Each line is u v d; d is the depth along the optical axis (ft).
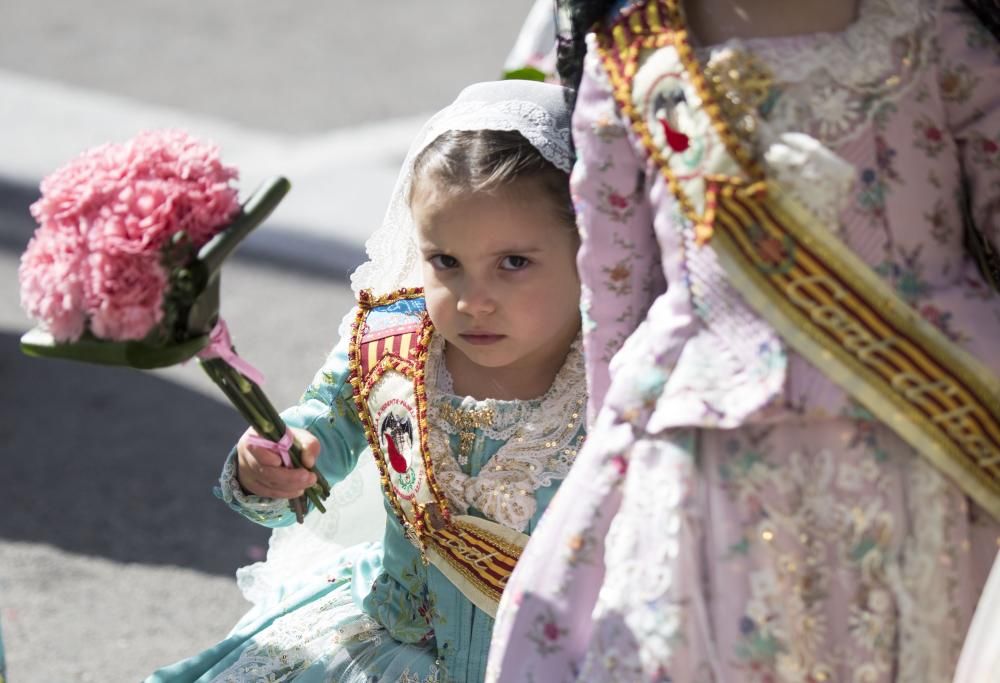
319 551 24.11
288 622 22.26
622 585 17.28
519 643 18.34
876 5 17.43
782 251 16.76
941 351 16.87
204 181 17.76
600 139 17.98
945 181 17.52
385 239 21.81
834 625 16.96
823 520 16.83
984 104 17.74
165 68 76.54
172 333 17.79
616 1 18.51
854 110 16.96
